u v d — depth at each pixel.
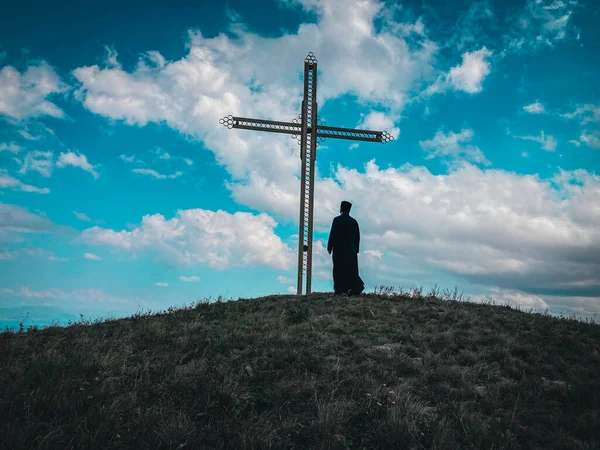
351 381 6.60
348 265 14.17
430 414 5.84
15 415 5.15
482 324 10.50
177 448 4.79
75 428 4.93
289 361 7.38
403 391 6.41
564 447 5.38
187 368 6.78
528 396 6.61
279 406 5.86
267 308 12.02
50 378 6.06
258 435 5.07
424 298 13.77
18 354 7.30
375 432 5.29
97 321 10.70
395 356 7.81
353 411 5.72
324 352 7.93
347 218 14.45
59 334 8.92
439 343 8.98
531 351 8.64
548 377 7.56
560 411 6.26
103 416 5.16
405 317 10.97
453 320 10.72
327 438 5.13
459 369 7.38
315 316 10.75
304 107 17.02
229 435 5.08
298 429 5.34
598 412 6.15
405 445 5.06
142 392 5.99
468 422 5.63
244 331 9.22
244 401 5.88
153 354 7.52
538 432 5.65
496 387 6.81
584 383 7.05
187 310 11.85
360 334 9.34
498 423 5.62
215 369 6.75
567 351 8.98
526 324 10.71
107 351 7.45
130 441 4.93
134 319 10.65
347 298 13.30
